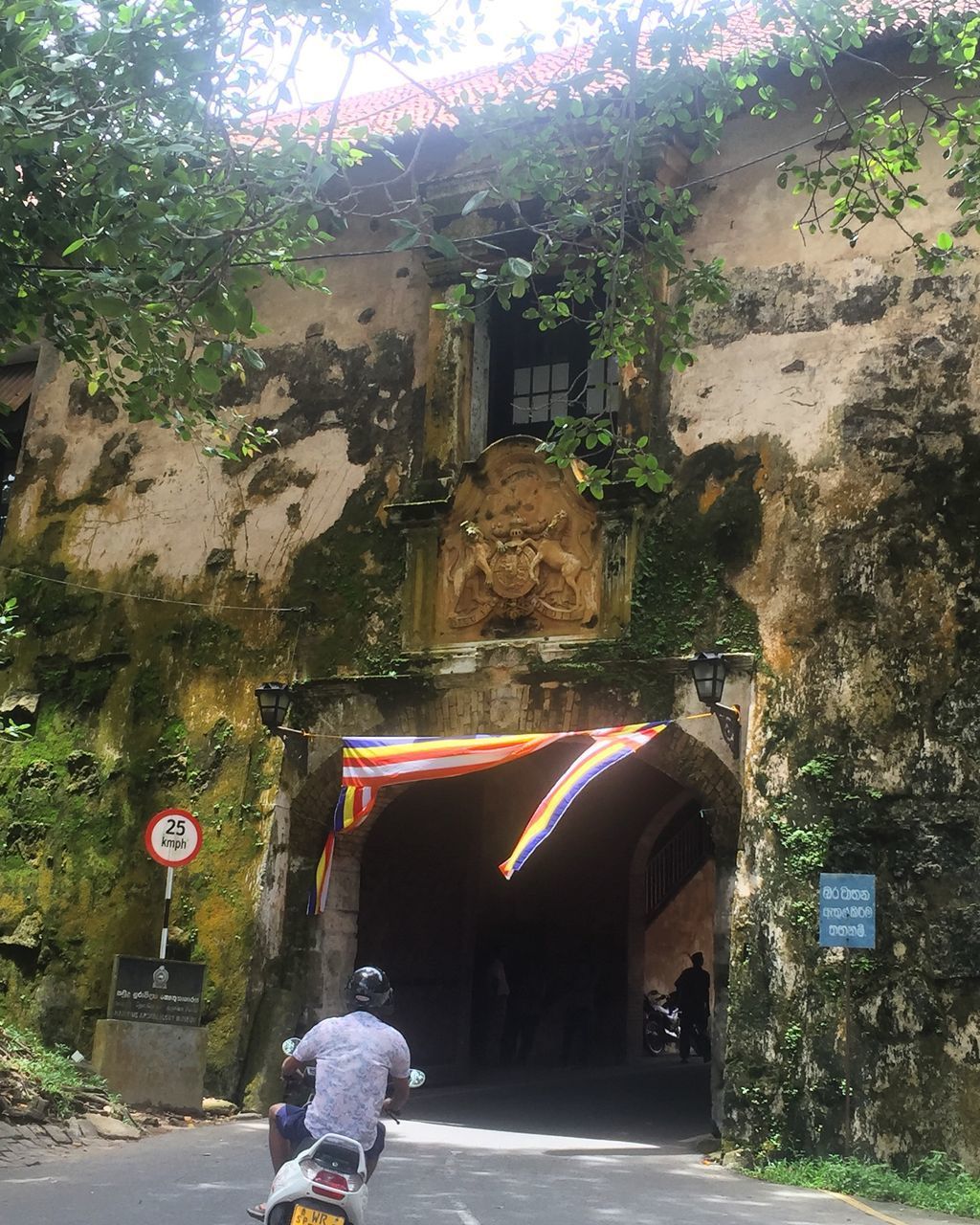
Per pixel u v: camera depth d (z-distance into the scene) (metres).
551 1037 19.94
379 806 14.05
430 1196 8.68
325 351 15.02
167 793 14.41
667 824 23.09
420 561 13.76
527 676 12.97
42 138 8.40
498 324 14.68
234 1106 12.77
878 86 13.09
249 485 15.05
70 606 15.66
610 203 12.46
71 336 10.38
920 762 11.41
